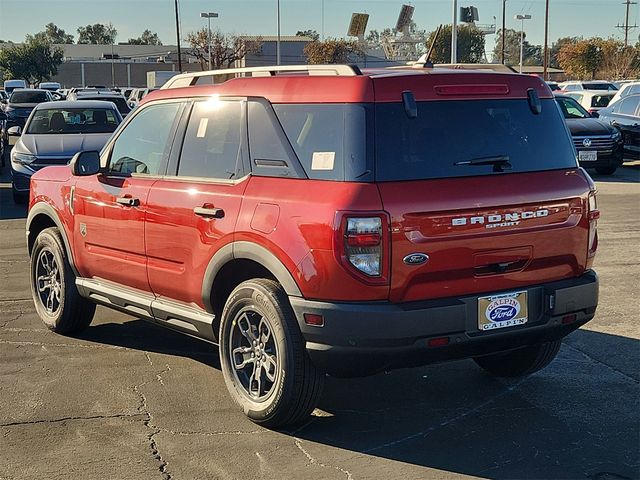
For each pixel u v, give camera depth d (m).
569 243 4.81
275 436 4.71
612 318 7.14
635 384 5.57
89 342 6.55
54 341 6.57
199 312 5.27
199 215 5.06
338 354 4.32
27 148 13.86
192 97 5.48
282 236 4.48
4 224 12.28
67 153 13.60
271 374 4.76
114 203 5.84
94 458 4.39
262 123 4.88
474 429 4.82
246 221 4.72
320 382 4.60
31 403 5.19
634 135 19.77
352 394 5.41
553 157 4.89
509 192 4.55
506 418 4.99
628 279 8.59
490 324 4.53
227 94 5.17
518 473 4.24
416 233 4.28
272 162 4.75
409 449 4.54
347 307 4.25
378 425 4.88
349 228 4.21
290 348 4.52
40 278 6.91
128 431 4.75
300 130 4.66
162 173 5.54
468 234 4.41
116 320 7.23
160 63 93.50
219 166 5.12
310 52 51.56
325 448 4.55
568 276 4.88
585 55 67.00
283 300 4.55
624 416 5.01
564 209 4.77
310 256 4.34
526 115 4.87
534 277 4.70
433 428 4.84
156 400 5.25
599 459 4.41
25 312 7.45
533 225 4.64
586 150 18.45
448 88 4.61
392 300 4.28
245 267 4.96
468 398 5.34
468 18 32.72
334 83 4.56
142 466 4.30
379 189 4.27
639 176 19.03
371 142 4.35
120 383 5.57
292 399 4.57
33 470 4.25
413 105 4.49
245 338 4.94
